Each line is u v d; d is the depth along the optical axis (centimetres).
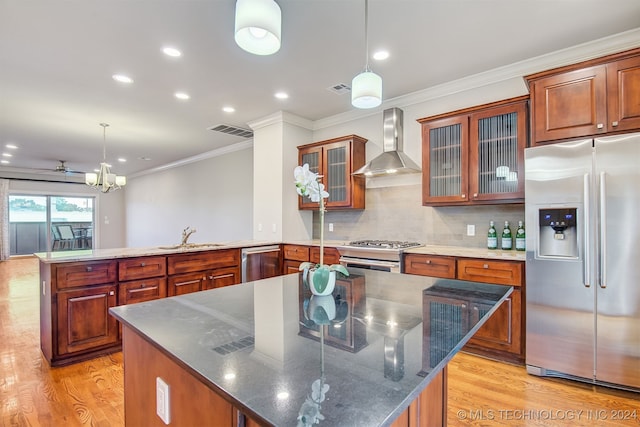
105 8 215
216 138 558
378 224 401
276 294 151
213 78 323
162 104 395
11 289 515
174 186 784
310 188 149
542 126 243
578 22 232
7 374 243
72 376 240
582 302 219
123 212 1035
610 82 219
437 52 274
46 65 295
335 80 328
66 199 953
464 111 304
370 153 413
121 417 192
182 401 93
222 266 362
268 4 125
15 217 879
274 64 295
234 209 621
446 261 284
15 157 707
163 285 311
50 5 211
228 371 74
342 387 67
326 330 102
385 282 178
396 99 377
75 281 262
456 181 313
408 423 103
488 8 216
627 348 205
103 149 625
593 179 215
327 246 370
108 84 336
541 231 236
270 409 59
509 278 253
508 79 306
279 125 433
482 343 269
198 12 220
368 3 210
